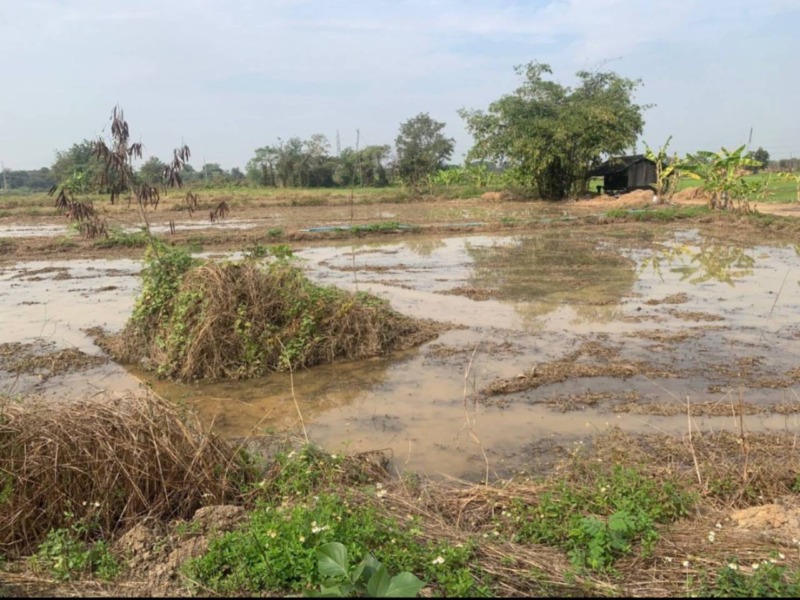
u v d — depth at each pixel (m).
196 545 3.59
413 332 9.02
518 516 3.97
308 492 4.35
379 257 16.62
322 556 3.04
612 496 4.14
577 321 9.77
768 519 3.97
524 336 8.99
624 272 13.88
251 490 4.44
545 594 3.21
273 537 3.40
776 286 12.09
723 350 8.12
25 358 8.14
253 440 5.72
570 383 7.08
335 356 8.13
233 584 3.21
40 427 4.25
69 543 3.65
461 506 4.25
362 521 3.75
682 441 5.47
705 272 13.70
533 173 35.56
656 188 32.59
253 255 9.16
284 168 57.81
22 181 70.75
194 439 4.64
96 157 9.09
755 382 6.98
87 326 9.70
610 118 32.47
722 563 3.41
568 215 27.27
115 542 3.84
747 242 18.33
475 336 9.01
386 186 56.09
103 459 4.21
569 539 3.68
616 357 7.90
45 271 14.66
